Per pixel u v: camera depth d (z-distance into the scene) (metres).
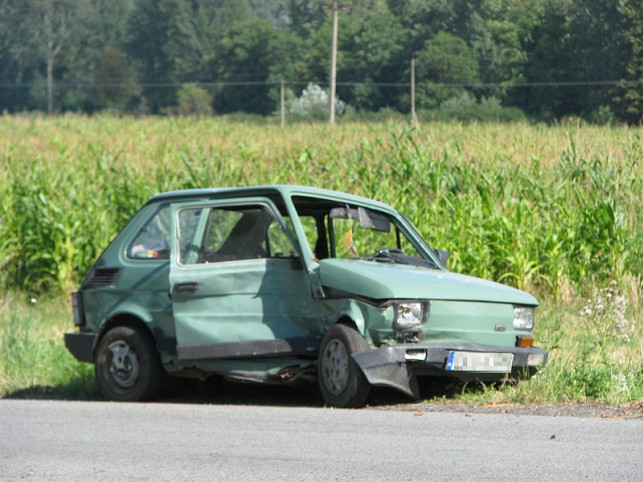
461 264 37.50
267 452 13.36
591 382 18.73
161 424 15.83
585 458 12.58
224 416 16.52
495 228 37.78
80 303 20.92
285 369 18.50
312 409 17.14
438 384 19.53
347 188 46.41
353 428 15.06
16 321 26.42
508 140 61.19
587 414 16.39
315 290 18.19
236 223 19.44
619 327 23.14
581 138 61.81
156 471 12.38
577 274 36.69
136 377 19.70
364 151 54.72
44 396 21.39
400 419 15.84
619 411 16.62
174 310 19.28
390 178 48.16
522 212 37.56
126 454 13.48
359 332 17.42
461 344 17.66
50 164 53.59
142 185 44.72
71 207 42.28
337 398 17.44
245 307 18.80
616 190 41.72
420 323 17.41
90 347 20.41
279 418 16.14
